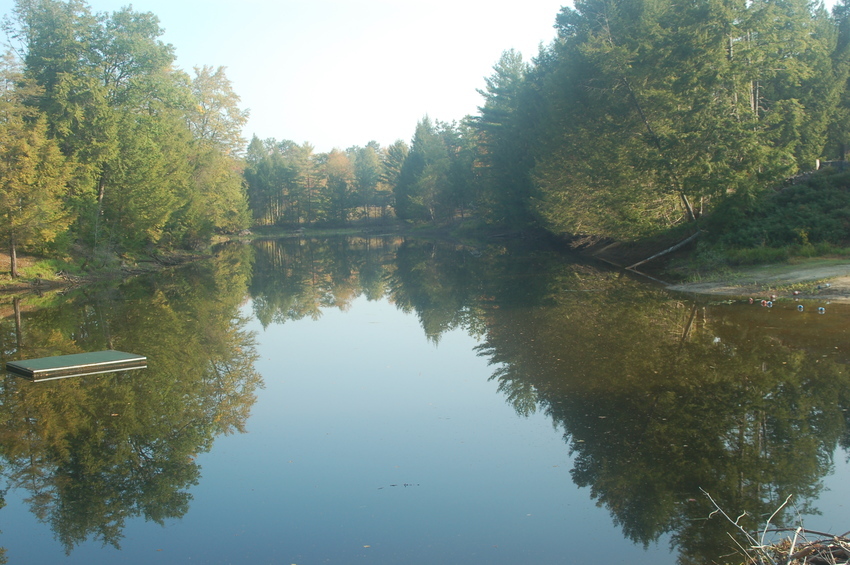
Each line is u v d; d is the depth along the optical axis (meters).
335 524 6.36
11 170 25.50
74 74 32.69
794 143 22.84
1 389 11.81
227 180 51.06
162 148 40.38
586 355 12.59
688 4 23.38
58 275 29.22
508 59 57.12
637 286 22.45
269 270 37.03
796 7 24.84
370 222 99.50
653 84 24.80
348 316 20.02
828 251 21.05
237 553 5.86
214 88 51.94
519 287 24.42
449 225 79.56
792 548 4.50
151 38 37.91
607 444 8.07
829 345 12.07
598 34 30.05
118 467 8.10
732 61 22.36
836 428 8.23
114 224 33.81
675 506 6.45
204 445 8.77
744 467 7.25
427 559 5.63
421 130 87.06
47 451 8.70
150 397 11.21
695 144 22.98
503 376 11.57
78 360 13.57
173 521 6.53
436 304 21.42
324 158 112.75
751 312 15.63
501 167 51.62
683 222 26.89
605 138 26.73
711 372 10.89
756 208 23.55
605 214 28.28
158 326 18.55
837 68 28.05
